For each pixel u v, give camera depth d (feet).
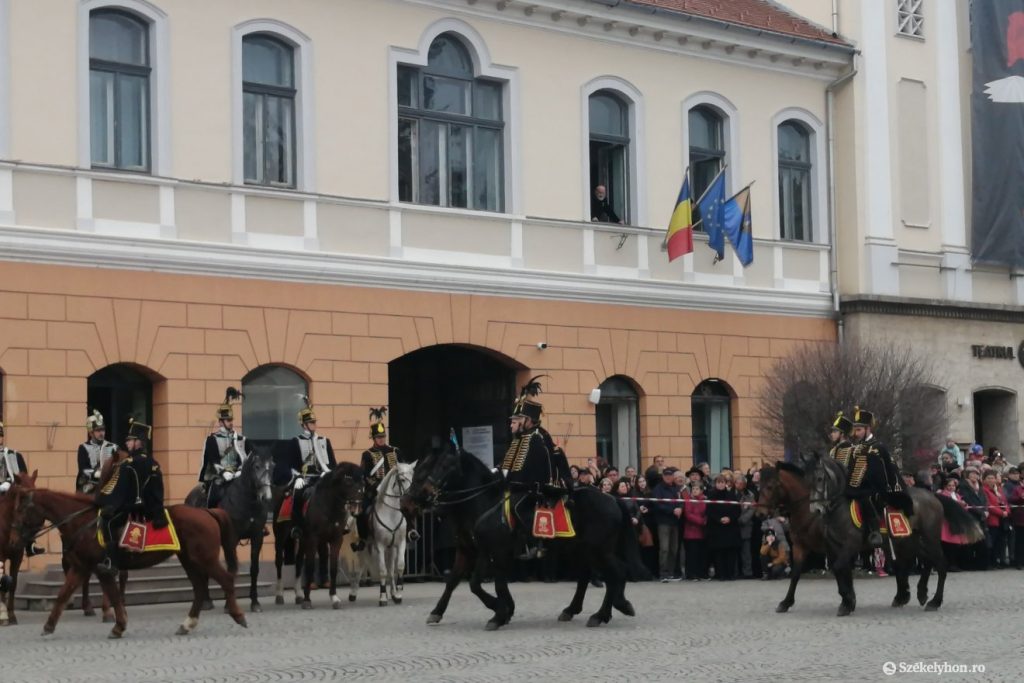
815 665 53.72
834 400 101.45
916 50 126.21
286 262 92.22
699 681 50.21
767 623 68.49
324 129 94.94
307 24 94.58
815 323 120.47
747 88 117.60
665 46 112.47
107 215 85.71
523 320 103.65
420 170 99.96
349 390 94.79
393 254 97.45
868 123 122.01
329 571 78.07
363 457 83.25
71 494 66.18
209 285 89.30
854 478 72.18
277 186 93.56
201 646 61.67
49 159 83.71
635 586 91.81
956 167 128.16
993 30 128.06
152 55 88.33
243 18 91.91
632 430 110.22
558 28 106.73
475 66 103.04
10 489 69.21
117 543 64.64
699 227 114.11
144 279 86.69
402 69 99.66
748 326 116.06
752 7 123.75
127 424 87.51
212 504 77.97
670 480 96.94
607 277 107.96
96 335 84.64
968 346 126.93
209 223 89.76
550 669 53.57
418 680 51.06
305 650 59.93
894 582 92.94
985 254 127.75
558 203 106.22
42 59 83.71
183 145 89.04
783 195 120.26
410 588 90.84
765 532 95.71
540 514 66.64
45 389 82.58
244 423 90.84
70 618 73.82
